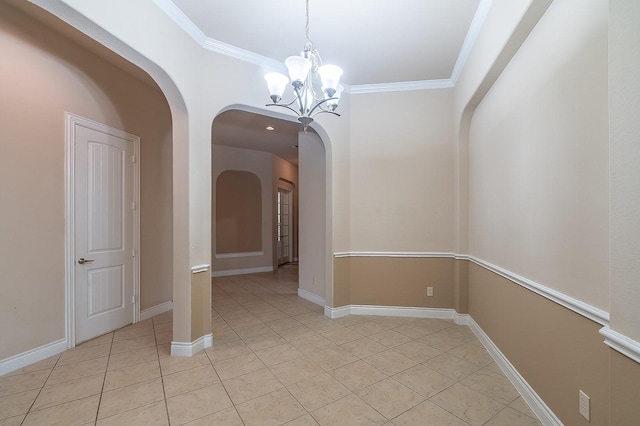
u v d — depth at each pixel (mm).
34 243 2514
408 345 2893
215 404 1969
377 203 3783
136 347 2820
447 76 3504
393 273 3766
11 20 2371
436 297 3668
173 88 2471
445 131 3619
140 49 2086
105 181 3137
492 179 2617
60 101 2715
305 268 4742
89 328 2963
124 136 3350
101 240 3088
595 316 1352
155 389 2137
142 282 3576
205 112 2799
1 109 2318
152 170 3727
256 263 7137
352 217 3838
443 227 3643
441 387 2176
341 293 3760
